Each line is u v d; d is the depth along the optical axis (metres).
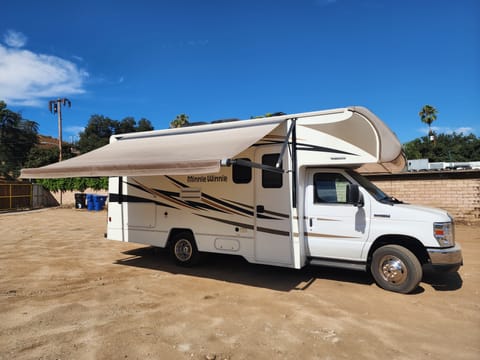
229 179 6.57
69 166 6.16
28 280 6.28
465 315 4.62
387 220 5.47
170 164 4.93
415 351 3.64
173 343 3.81
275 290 5.72
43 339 3.88
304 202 6.09
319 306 4.96
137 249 9.37
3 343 3.78
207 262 7.73
